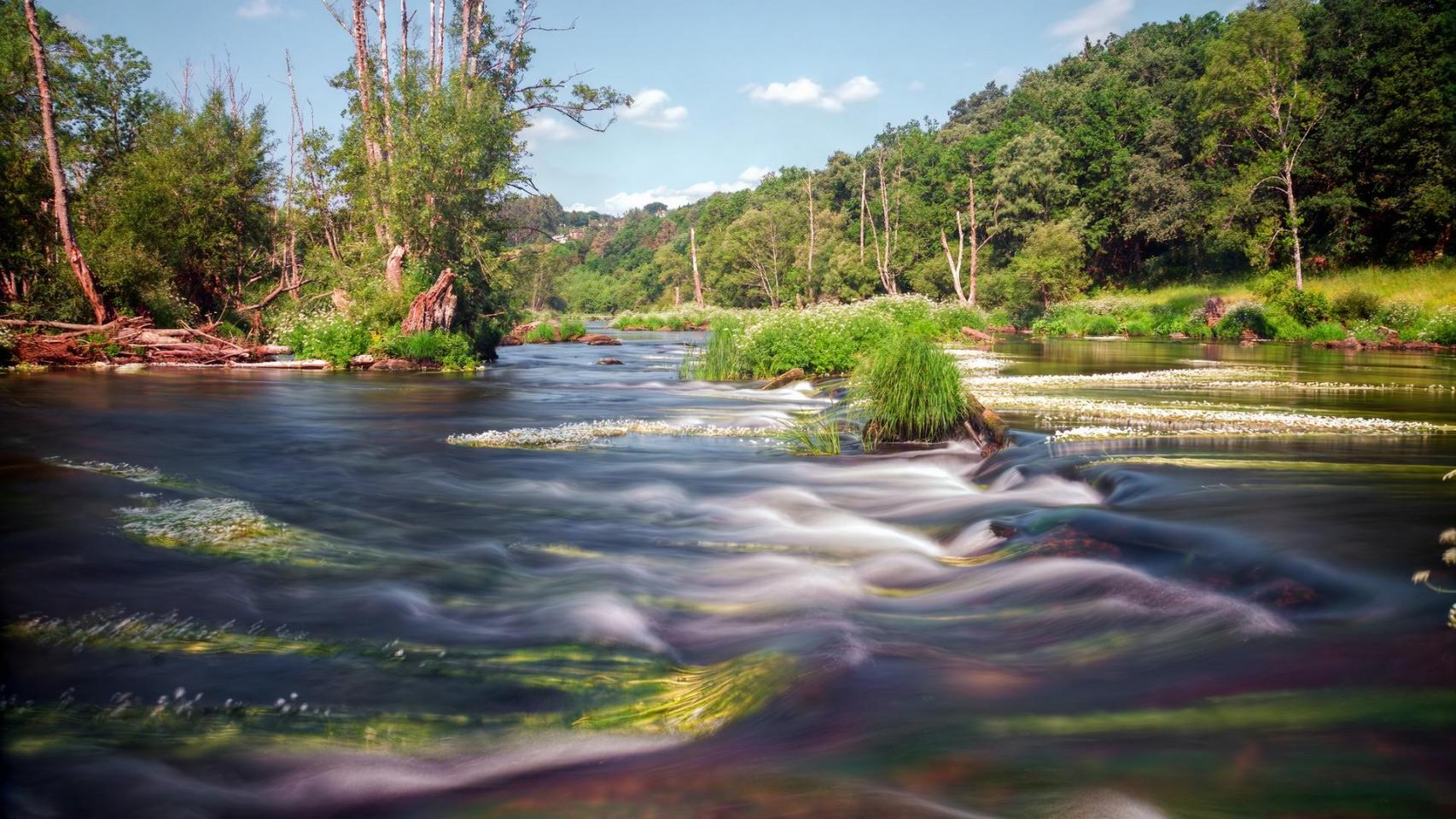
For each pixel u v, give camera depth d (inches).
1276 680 134.8
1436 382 735.7
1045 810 100.0
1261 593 175.0
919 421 450.0
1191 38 3565.5
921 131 4158.5
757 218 3880.4
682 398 690.2
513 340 1710.1
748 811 103.2
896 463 400.8
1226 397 617.0
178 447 411.5
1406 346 1348.4
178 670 151.9
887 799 104.1
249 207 1306.6
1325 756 109.7
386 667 156.2
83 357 897.5
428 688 147.9
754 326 893.2
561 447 437.1
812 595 205.9
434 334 997.8
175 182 1206.3
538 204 3661.4
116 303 1039.0
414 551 238.8
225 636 167.9
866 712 131.5
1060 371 897.5
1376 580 174.1
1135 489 283.0
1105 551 214.8
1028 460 359.3
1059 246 2450.8
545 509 302.0
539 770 120.7
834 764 115.0
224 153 1268.5
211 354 956.0
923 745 118.8
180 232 1209.4
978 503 305.9
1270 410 529.7
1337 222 2080.5
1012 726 124.3
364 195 1189.1
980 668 150.7
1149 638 160.1
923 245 3358.8
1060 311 2293.3
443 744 128.3
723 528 280.7
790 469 386.6
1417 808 96.6
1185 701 130.0
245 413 554.6
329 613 184.2
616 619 185.9
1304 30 2169.0
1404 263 1979.6
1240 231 2105.1
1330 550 196.4
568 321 2007.9
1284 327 1610.5
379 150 1179.3
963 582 212.7
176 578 200.7
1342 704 124.4
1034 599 191.6
